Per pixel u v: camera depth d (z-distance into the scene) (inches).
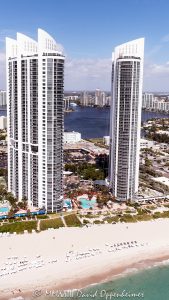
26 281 7559.1
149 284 7755.9
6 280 7529.5
